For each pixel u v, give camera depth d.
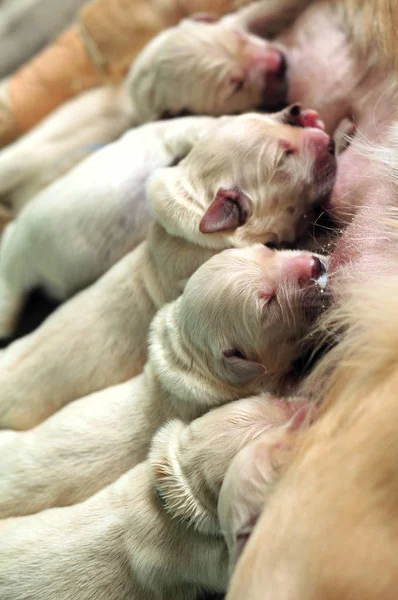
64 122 0.77
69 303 0.64
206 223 0.57
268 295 0.54
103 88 0.79
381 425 0.44
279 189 0.58
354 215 0.54
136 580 0.54
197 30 0.68
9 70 0.90
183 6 0.76
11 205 0.79
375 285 0.48
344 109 0.60
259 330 0.54
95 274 0.68
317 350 0.53
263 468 0.48
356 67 0.59
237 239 0.58
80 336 0.62
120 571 0.54
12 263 0.70
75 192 0.66
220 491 0.50
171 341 0.56
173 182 0.59
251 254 0.55
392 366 0.45
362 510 0.43
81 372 0.61
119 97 0.78
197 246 0.59
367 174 0.54
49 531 0.55
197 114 0.69
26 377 0.63
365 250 0.51
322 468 0.45
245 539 0.47
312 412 0.49
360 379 0.46
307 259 0.54
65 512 0.56
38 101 0.81
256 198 0.58
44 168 0.77
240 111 0.68
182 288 0.59
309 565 0.43
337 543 0.43
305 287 0.54
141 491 0.55
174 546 0.54
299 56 0.64
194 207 0.59
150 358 0.57
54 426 0.59
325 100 0.61
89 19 0.78
